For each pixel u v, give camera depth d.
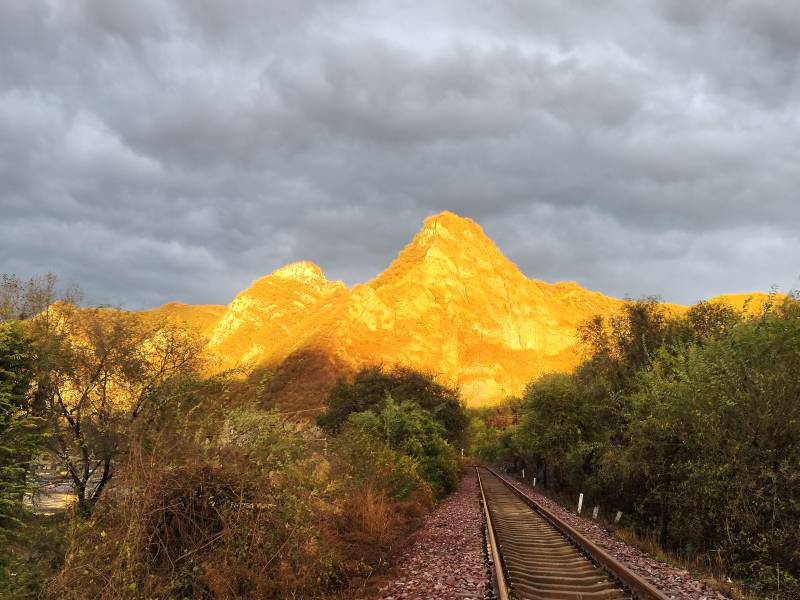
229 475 7.36
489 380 140.38
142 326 13.52
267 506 7.63
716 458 11.31
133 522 6.21
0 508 7.62
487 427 73.81
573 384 25.33
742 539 10.27
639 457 14.22
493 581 8.19
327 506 11.38
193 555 6.77
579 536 11.45
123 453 7.09
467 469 57.41
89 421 11.35
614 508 18.47
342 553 10.20
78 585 5.82
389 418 25.89
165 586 6.19
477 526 14.48
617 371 20.22
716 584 8.52
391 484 18.38
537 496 27.44
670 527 13.02
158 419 7.99
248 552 7.39
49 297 13.61
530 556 10.48
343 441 16.11
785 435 10.23
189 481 6.95
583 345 22.23
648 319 20.14
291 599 7.42
